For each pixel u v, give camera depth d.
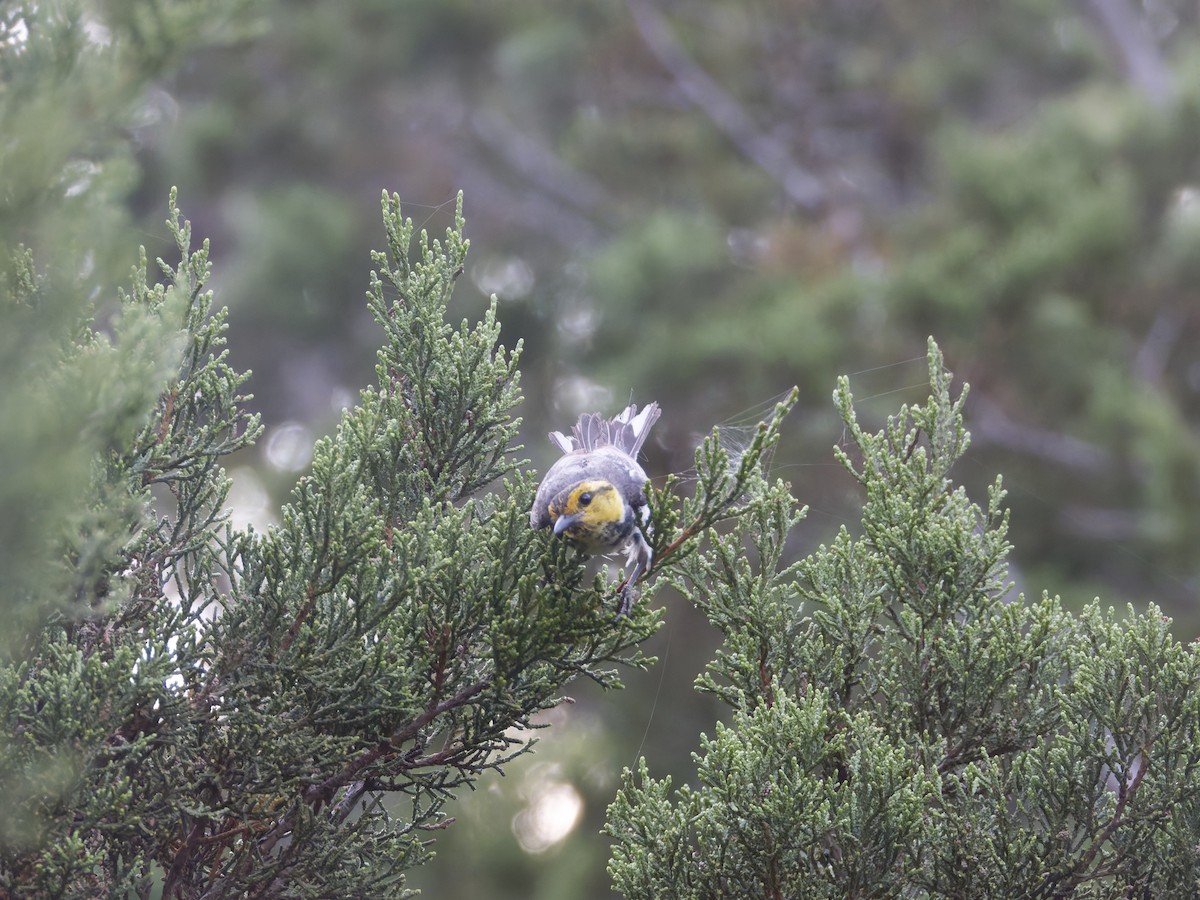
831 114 23.45
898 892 5.35
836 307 15.29
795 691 6.13
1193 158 15.38
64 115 3.85
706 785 5.45
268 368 25.06
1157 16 23.08
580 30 22.61
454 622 5.40
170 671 5.05
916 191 22.58
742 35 23.27
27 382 3.86
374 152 24.23
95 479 5.05
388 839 5.51
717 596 6.28
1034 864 5.51
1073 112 16.39
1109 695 5.66
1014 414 15.55
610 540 5.71
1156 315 15.92
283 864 5.27
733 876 5.53
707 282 18.23
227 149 23.06
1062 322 14.26
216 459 5.88
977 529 6.71
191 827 5.28
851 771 5.38
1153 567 14.63
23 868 4.79
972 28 23.53
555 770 16.88
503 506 6.12
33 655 5.14
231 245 25.58
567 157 24.17
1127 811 5.63
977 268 14.55
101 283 3.92
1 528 3.65
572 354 20.34
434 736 5.73
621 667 16.97
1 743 4.63
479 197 24.36
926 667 6.15
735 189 22.28
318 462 5.29
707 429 15.93
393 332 6.14
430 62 23.34
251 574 5.46
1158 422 13.10
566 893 15.25
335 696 5.27
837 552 6.34
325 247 22.14
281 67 23.50
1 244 3.84
